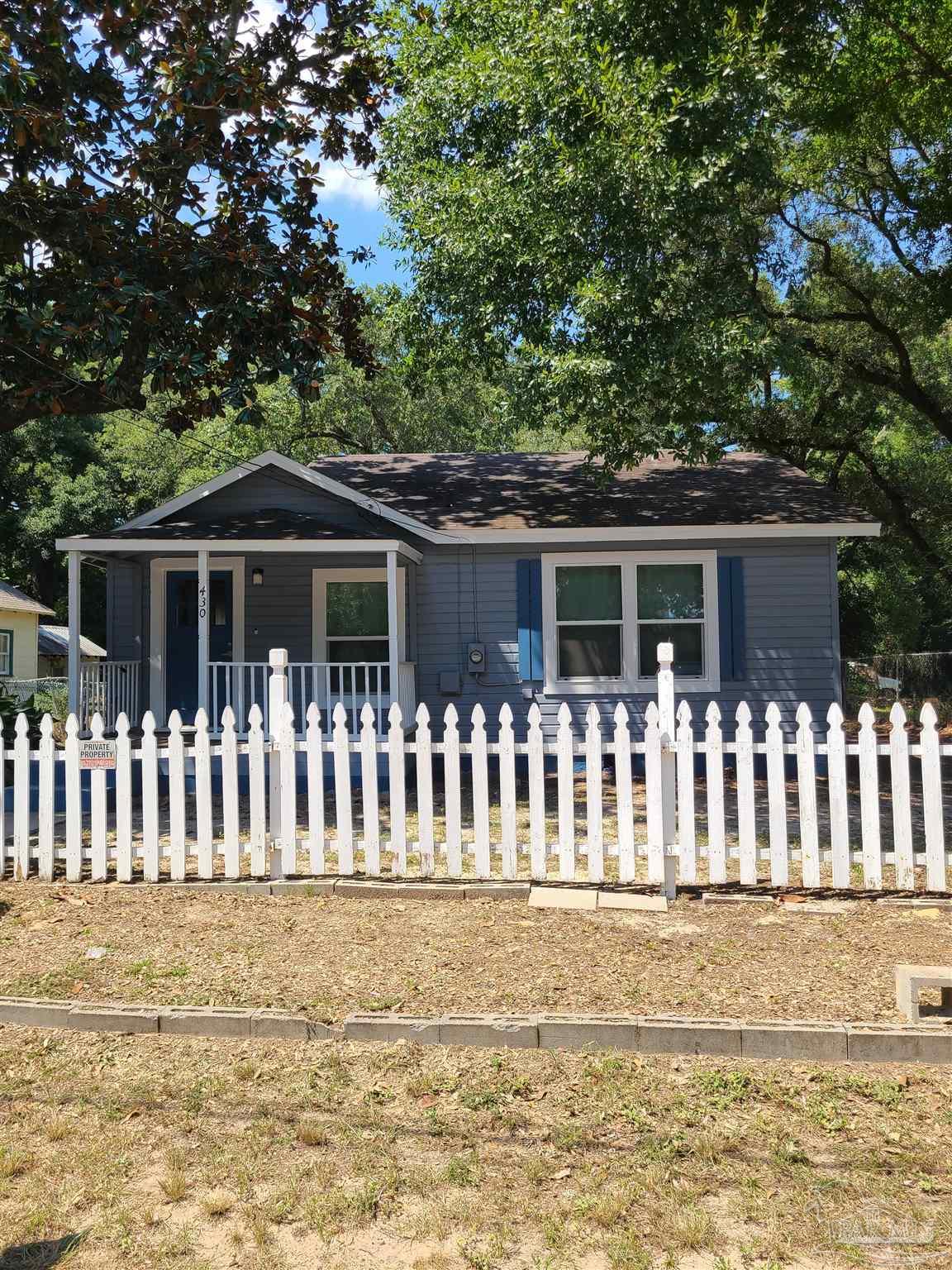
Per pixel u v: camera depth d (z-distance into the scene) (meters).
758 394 22.69
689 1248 3.14
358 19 12.38
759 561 14.52
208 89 9.95
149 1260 3.12
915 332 21.84
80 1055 4.62
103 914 6.71
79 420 42.78
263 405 30.06
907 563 29.25
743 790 7.13
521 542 14.52
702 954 5.79
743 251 15.56
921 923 6.42
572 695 14.56
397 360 27.72
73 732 7.61
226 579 14.91
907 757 7.02
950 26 17.22
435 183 14.84
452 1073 4.39
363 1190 3.49
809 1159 3.66
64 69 9.73
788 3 15.16
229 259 10.66
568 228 12.41
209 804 7.48
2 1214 3.36
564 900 6.89
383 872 7.64
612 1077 4.34
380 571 14.84
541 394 13.31
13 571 43.88
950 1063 4.46
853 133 19.06
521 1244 3.18
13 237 10.19
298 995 5.19
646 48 13.07
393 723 7.43
